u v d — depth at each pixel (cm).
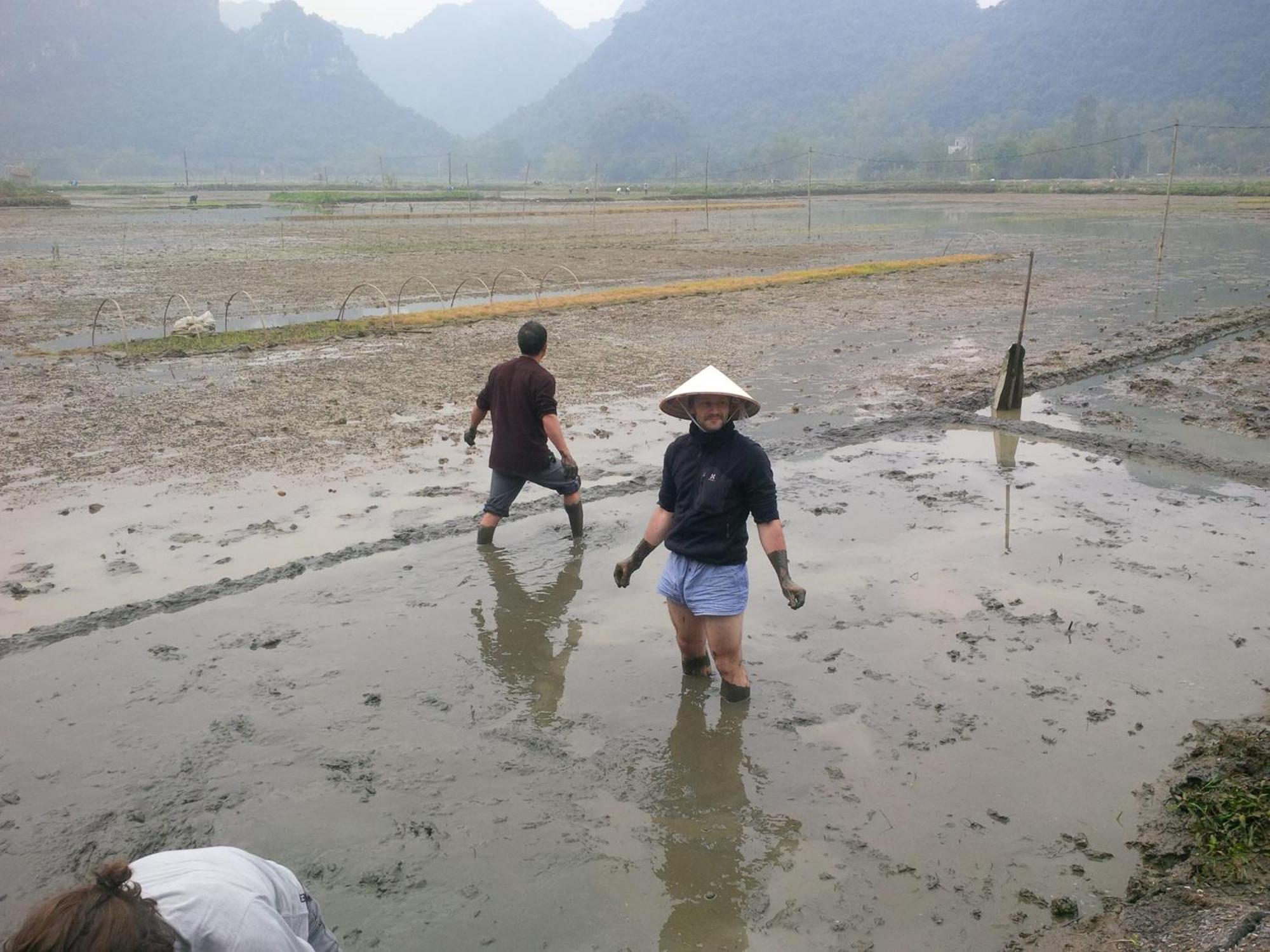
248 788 472
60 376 1398
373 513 843
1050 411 1209
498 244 4156
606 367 1476
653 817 450
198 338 1681
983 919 385
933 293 2344
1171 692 552
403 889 404
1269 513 843
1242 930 352
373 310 2131
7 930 378
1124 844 427
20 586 693
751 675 577
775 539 504
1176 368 1452
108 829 441
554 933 381
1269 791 447
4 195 8975
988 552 761
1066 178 17062
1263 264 2972
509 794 468
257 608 664
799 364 1496
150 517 834
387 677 576
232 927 205
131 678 575
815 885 405
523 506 864
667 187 16262
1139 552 759
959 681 568
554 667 589
